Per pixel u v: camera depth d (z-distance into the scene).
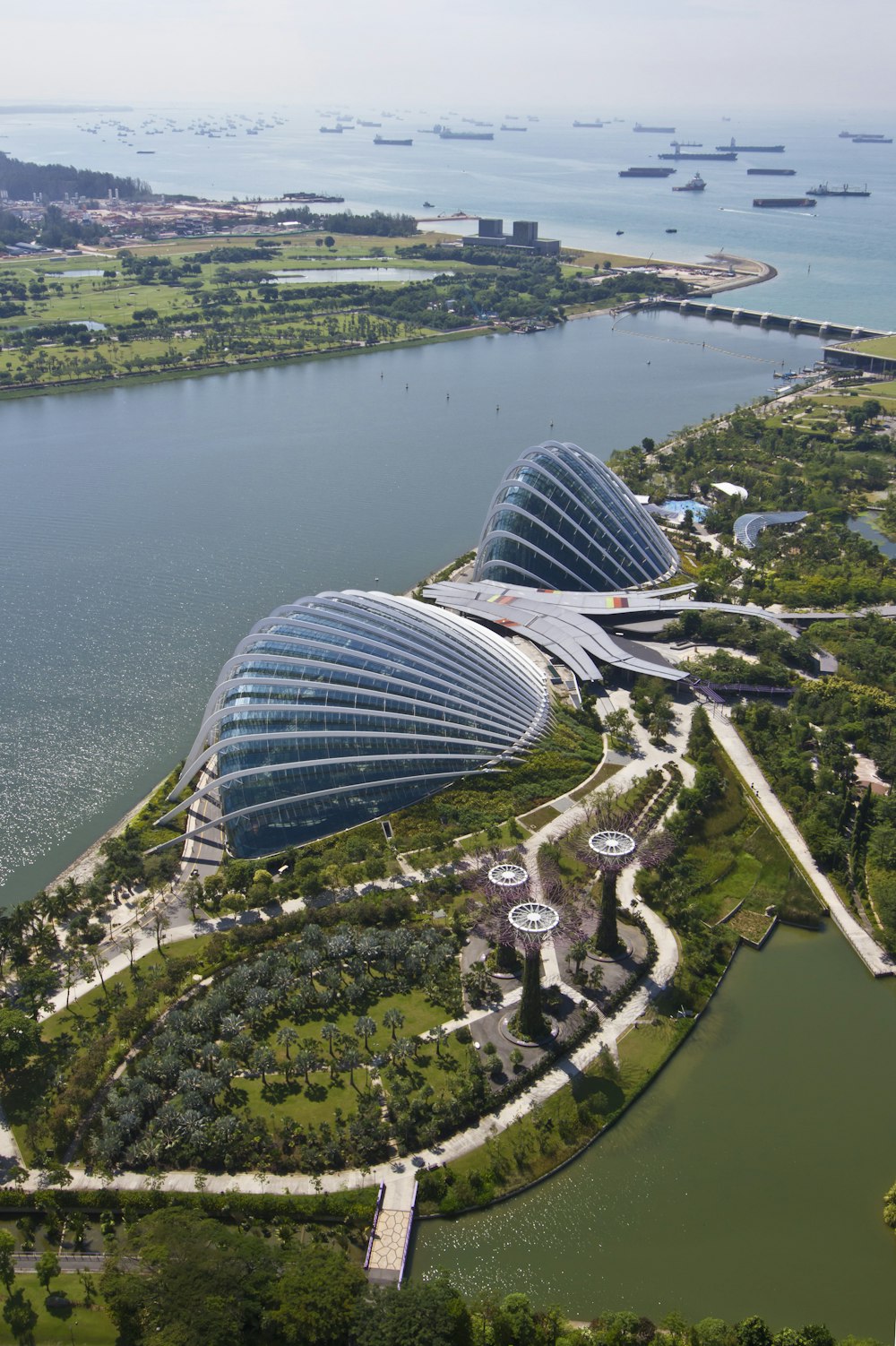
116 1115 173.88
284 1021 197.38
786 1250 157.62
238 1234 154.75
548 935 182.75
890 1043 196.38
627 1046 192.50
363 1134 170.12
